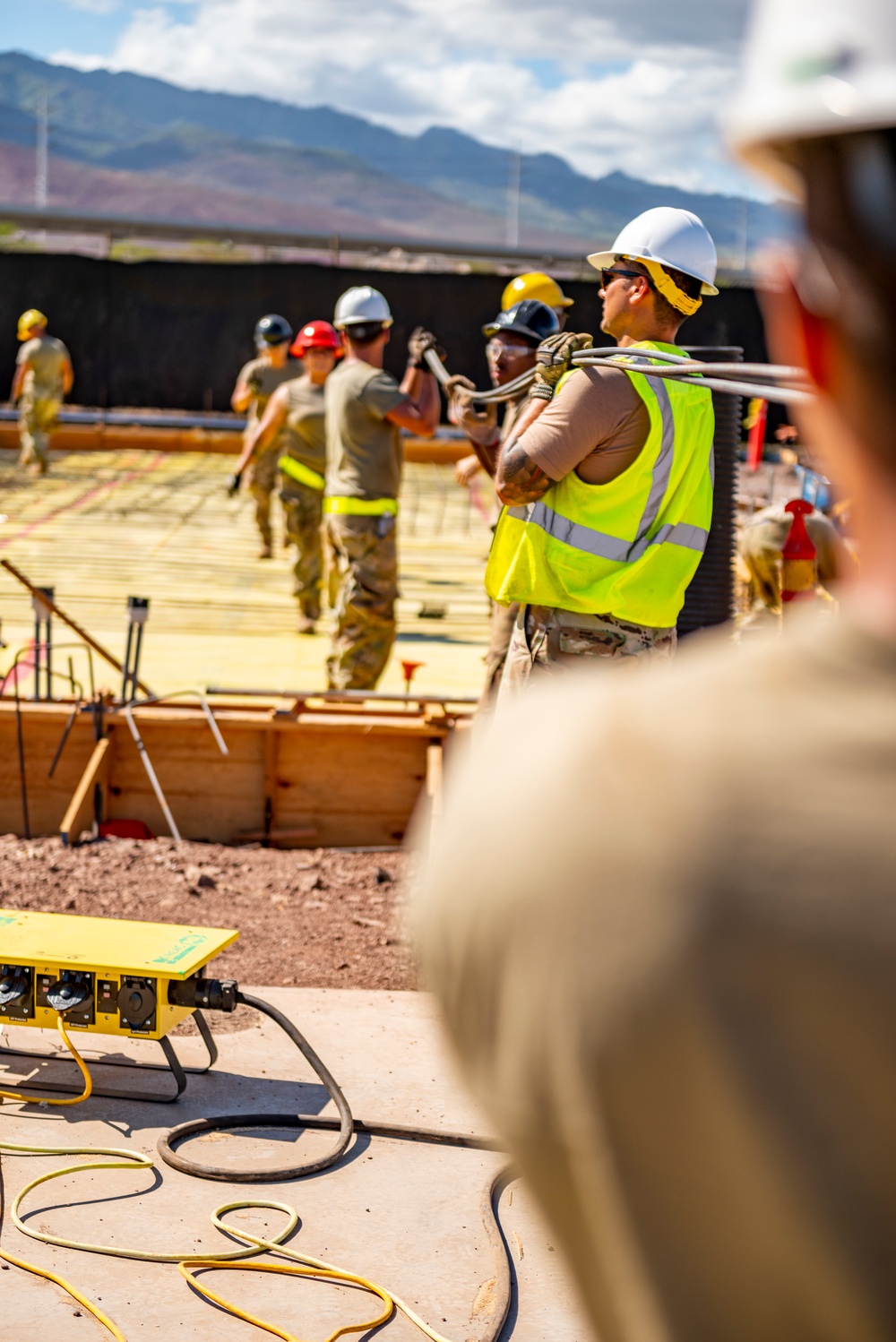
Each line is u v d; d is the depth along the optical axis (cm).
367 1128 442
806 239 76
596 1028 70
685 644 630
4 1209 389
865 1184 67
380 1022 528
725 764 73
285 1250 373
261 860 759
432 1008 81
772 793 72
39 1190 402
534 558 493
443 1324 346
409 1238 384
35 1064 486
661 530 492
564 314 864
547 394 494
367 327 995
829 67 72
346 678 1033
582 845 73
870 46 72
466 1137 436
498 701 527
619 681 84
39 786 826
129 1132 438
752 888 70
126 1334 336
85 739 826
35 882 700
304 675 1220
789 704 76
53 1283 356
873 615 77
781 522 730
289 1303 351
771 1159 68
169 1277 361
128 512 2245
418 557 1961
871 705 74
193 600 1561
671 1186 70
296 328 3081
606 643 499
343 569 1020
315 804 827
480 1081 77
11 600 1524
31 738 823
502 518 506
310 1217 392
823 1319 69
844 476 81
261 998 548
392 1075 482
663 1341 72
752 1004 68
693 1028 69
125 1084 470
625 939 71
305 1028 520
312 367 1340
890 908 68
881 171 73
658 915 70
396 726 815
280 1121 445
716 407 622
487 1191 403
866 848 70
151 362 3084
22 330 2559
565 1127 73
